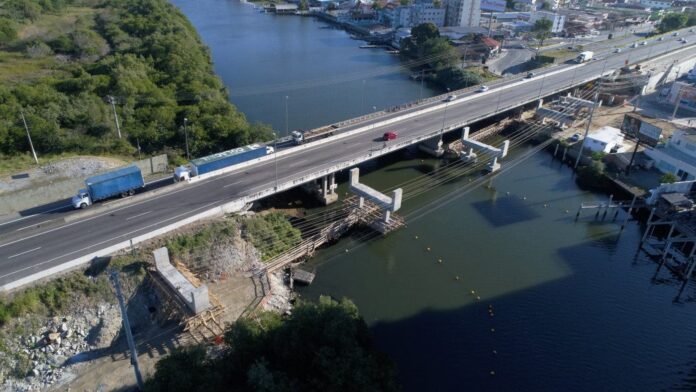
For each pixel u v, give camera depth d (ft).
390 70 638.94
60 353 183.62
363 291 240.32
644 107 487.61
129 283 206.39
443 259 266.98
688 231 267.80
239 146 341.82
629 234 296.30
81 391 172.04
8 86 392.27
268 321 182.60
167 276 208.64
